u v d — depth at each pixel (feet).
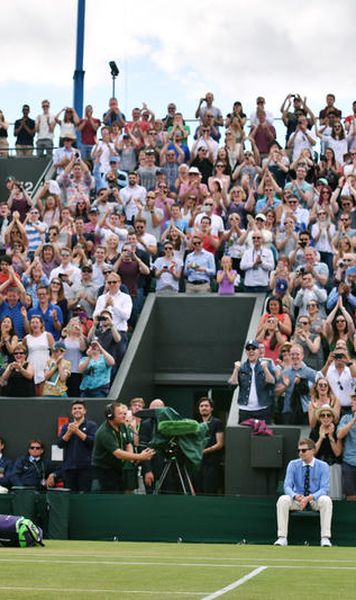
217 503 140.97
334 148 255.09
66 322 195.42
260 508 140.46
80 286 198.39
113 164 241.14
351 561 105.50
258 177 237.04
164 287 210.18
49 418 176.14
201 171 241.14
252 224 209.05
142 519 141.59
